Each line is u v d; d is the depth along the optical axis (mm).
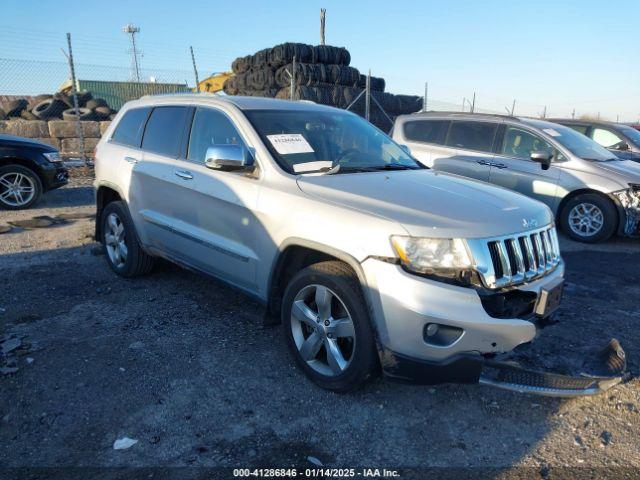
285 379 3502
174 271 5598
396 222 2979
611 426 3107
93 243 6703
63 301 4734
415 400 3311
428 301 2830
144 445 2832
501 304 2998
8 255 6121
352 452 2826
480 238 2969
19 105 15781
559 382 3139
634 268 6406
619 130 10758
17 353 3715
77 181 11961
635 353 3990
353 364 3131
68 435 2900
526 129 8109
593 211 7699
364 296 3025
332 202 3301
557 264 3561
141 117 5180
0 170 8758
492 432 3029
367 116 14102
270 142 3902
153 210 4727
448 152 8594
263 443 2873
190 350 3865
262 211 3609
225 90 19328
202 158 4309
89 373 3514
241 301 4820
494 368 3055
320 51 17641
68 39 12758
